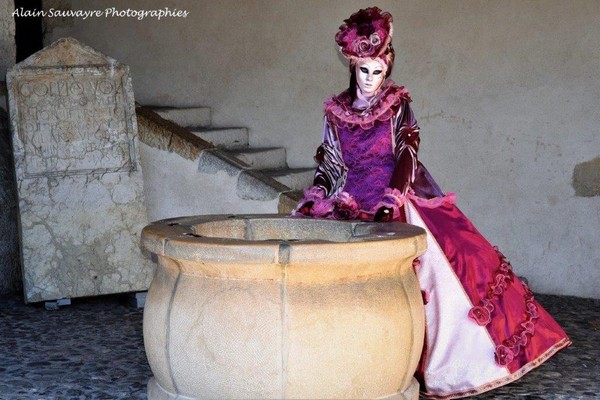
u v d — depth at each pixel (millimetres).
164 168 6242
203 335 3279
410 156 4043
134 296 5848
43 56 5625
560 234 6145
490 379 4012
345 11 6965
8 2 6035
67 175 5691
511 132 6250
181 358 3350
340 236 3912
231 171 6316
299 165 7332
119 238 5797
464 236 4172
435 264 4090
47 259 5656
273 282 3240
